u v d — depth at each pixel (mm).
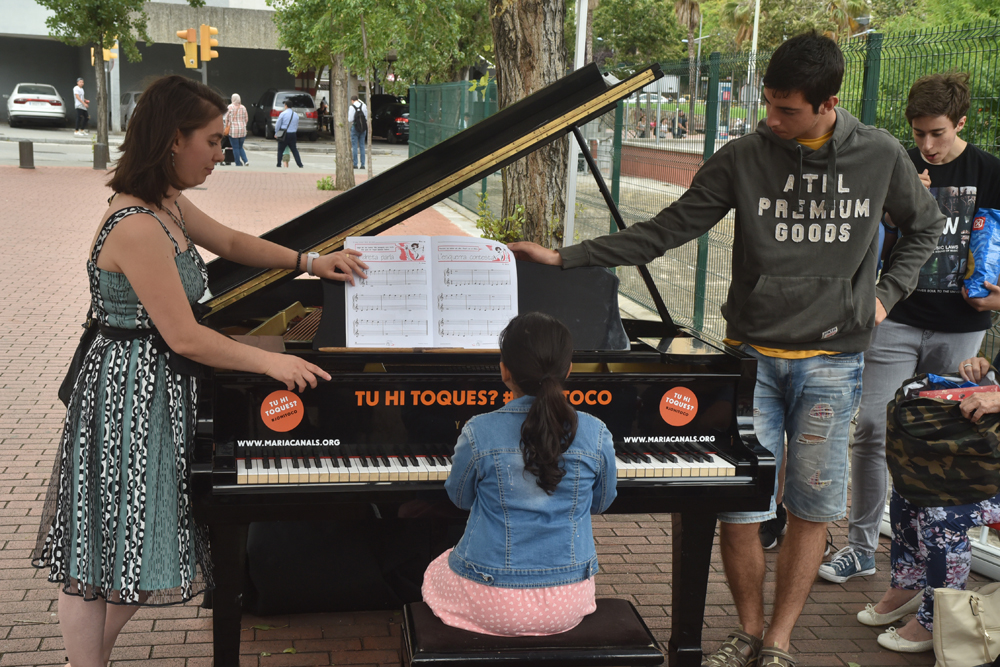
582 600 2234
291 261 2635
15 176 16547
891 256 2898
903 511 3133
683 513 2666
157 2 30844
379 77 19547
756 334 2750
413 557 3188
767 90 2557
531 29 5230
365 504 2387
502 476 2148
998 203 3197
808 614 3328
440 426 2541
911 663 3012
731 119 6332
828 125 2621
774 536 3838
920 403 2814
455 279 2619
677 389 2633
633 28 37469
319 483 2348
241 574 2438
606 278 2891
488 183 14273
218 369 2391
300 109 29625
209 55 16297
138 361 2287
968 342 3326
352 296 2580
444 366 2578
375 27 15148
